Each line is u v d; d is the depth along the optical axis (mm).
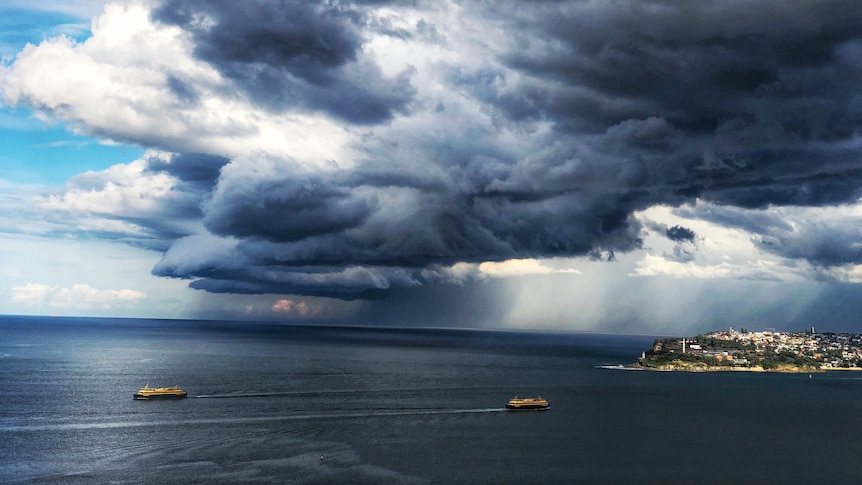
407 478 158250
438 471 165000
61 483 147500
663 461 182500
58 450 174750
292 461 168625
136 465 161750
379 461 171875
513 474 165125
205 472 157125
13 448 176375
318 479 154375
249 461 167500
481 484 156375
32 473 154250
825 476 172000
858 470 178250
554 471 169125
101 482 148500
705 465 179625
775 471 175625
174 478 152000
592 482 161000
